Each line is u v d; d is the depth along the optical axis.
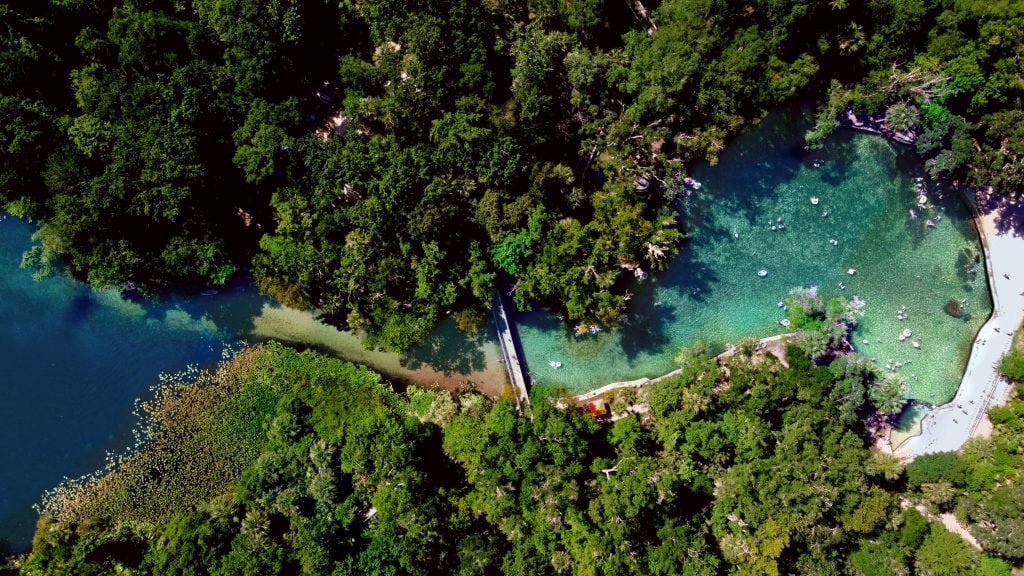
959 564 45.38
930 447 51.12
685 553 44.66
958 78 45.22
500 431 45.97
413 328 48.22
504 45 46.78
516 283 50.59
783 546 44.00
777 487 45.16
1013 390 50.16
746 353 50.00
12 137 44.81
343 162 45.47
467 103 44.91
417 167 45.44
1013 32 42.75
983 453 48.09
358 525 48.28
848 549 46.94
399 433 47.00
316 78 51.16
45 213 48.00
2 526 50.88
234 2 44.47
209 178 46.66
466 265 48.19
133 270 47.88
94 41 46.16
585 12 46.03
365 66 47.06
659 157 48.12
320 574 44.94
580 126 49.12
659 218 48.91
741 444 46.78
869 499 45.44
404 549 45.34
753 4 45.88
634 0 49.97
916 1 44.19
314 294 50.94
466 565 45.34
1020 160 45.50
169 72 46.94
